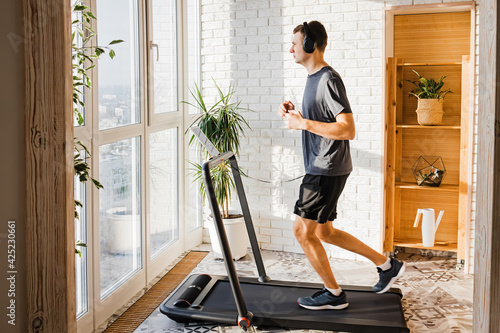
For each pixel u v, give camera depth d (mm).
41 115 1549
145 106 3705
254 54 4488
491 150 1452
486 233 1481
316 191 3086
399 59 4191
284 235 4539
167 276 4004
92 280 3027
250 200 4582
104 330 3057
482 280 1508
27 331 1577
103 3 3162
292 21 4344
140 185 3695
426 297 3482
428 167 4191
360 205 4254
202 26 4609
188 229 4586
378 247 4234
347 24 4156
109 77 3254
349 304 3217
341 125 2986
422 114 4086
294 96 4406
